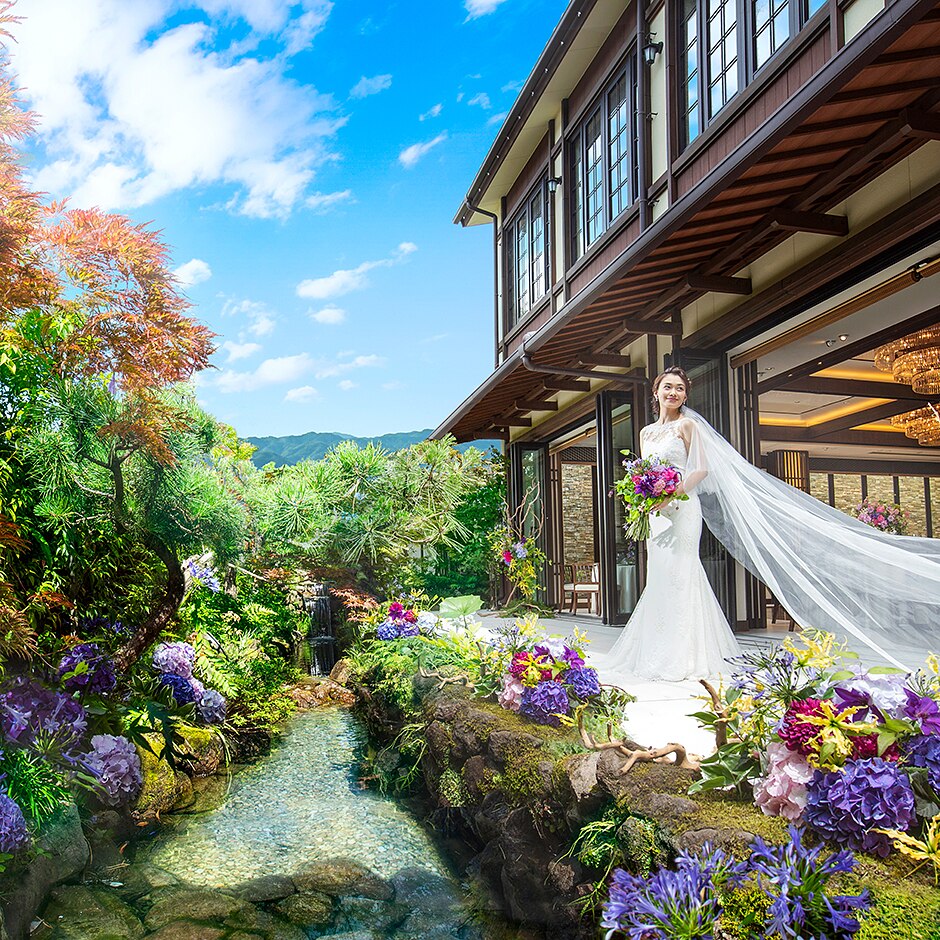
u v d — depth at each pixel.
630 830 2.16
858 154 4.45
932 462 15.21
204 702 4.88
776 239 5.80
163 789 4.11
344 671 7.63
